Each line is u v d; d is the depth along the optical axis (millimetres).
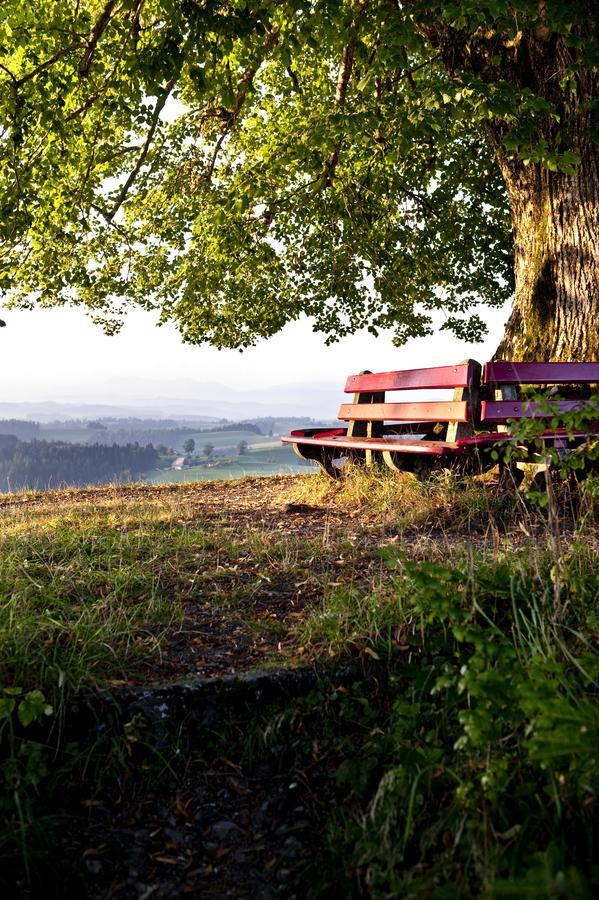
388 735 2934
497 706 2422
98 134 9898
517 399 6082
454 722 2928
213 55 7512
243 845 2627
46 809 2633
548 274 8047
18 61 10219
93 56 8438
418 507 5828
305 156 9125
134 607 4055
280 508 6926
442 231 15141
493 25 7285
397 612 3625
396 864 2295
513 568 3840
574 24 6645
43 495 9484
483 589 3598
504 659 2527
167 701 3143
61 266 14250
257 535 5500
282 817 2746
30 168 9125
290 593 4359
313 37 7125
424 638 3396
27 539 5316
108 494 9250
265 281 14992
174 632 3814
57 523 6020
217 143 11812
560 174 7809
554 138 7770
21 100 8227
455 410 6047
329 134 7762
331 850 2453
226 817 2762
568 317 7785
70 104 10438
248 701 3240
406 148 7797
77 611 3908
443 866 2154
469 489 5906
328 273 14977
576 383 6406
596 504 5508
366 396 7727
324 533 5570
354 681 3303
